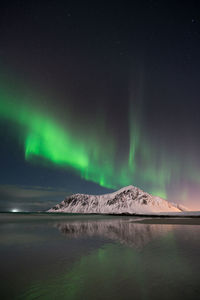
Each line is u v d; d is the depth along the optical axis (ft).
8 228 102.32
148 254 42.22
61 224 132.16
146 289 24.13
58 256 41.16
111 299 21.53
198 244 53.67
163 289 24.04
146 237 67.72
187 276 28.55
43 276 29.12
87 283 26.30
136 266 33.63
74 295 22.67
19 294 23.07
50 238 66.44
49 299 21.71
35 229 97.25
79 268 32.91
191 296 22.11
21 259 38.99
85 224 133.28
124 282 26.48
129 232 83.76
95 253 43.57
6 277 28.84
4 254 43.39
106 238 65.77
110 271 31.17
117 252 44.37
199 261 36.35
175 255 41.14
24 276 29.22
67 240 61.98
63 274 29.96
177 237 67.56
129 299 21.50
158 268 32.40
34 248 49.73
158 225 124.88
